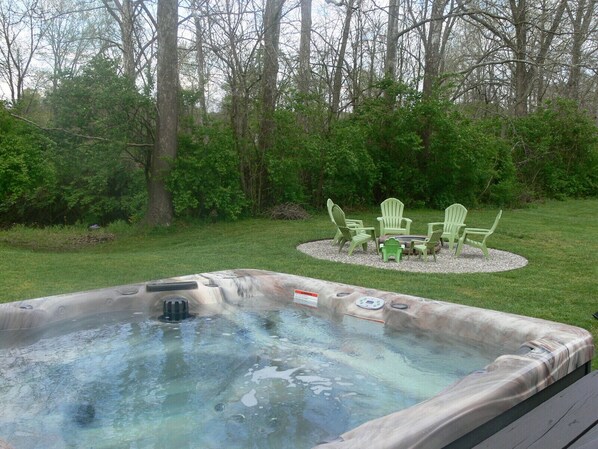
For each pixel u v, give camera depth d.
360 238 8.26
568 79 23.52
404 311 3.60
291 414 2.47
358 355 3.24
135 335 3.62
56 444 2.19
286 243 9.36
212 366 3.09
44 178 11.85
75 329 3.70
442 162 15.21
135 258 7.87
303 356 3.24
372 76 16.78
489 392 1.92
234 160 12.49
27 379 2.88
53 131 11.64
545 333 2.75
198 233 11.48
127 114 11.48
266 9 13.00
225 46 12.58
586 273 6.71
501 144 17.03
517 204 16.75
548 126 19.41
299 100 13.57
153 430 2.31
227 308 4.25
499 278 6.41
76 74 11.73
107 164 12.12
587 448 1.42
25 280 6.12
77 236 13.20
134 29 13.79
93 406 2.56
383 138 15.37
